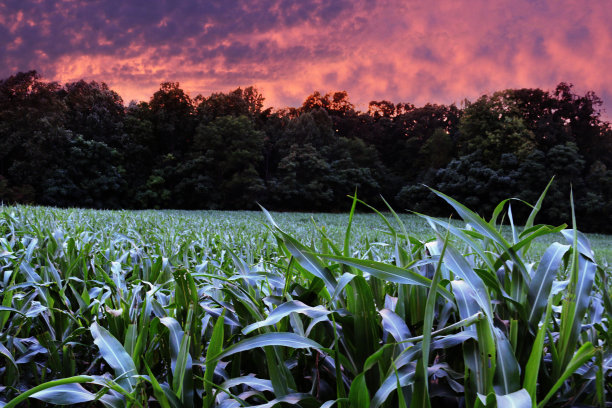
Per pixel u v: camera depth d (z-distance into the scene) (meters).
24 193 42.53
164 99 58.16
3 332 1.37
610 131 57.66
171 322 0.98
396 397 0.83
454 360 0.93
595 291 1.66
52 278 1.68
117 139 53.66
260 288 1.38
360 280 0.88
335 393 0.91
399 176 66.75
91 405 1.06
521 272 0.94
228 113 62.94
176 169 53.06
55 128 46.31
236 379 0.87
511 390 0.67
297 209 58.09
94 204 47.59
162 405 0.76
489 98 55.72
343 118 77.75
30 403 1.11
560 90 56.78
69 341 1.23
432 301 0.65
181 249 2.64
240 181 53.00
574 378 0.89
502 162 47.47
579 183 44.25
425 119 70.75
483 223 1.00
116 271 1.62
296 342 0.79
